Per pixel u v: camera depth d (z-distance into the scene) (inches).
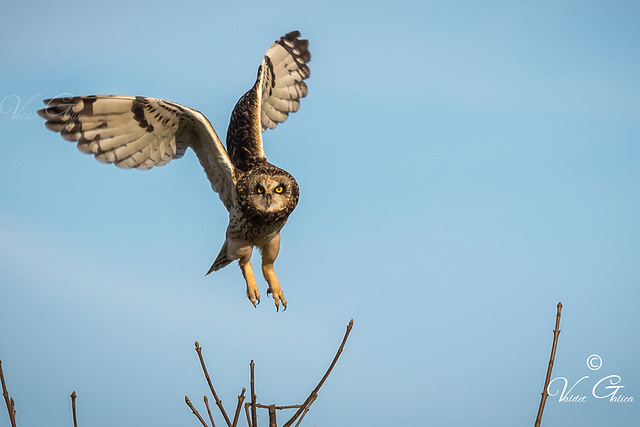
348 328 262.5
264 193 468.4
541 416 246.8
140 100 442.6
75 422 259.0
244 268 505.0
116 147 453.1
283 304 506.9
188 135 471.2
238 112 501.7
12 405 257.8
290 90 550.9
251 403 244.5
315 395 257.4
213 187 494.6
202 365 261.9
